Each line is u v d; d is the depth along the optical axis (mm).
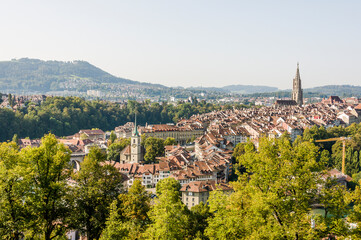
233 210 64625
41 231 63281
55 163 65188
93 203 76688
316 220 53781
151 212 82438
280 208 52875
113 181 82750
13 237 60906
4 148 65875
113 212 69562
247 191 62406
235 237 58781
